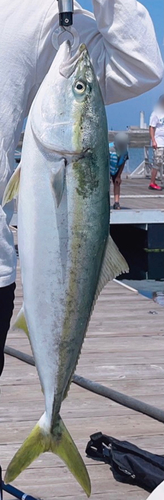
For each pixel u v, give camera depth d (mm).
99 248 2023
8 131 2172
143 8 2236
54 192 1914
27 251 1998
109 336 5875
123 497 3107
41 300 2020
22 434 3779
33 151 1938
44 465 3422
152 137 16188
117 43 2195
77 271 2004
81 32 2287
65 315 2029
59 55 1954
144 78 2252
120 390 4551
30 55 2182
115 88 2295
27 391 4500
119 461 3232
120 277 11000
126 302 7211
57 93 1910
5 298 2232
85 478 2146
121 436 3775
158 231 12344
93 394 4449
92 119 1915
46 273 1997
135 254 13016
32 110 1958
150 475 3129
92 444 3451
